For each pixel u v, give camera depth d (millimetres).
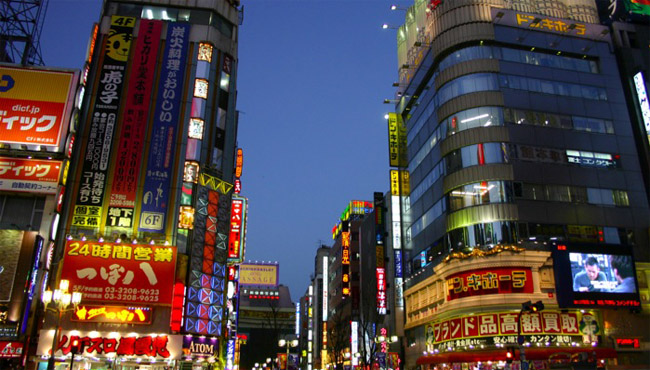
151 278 35219
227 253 40500
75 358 32844
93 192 37562
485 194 45000
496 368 41719
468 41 50188
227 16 47031
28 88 39156
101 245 35438
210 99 42969
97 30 42750
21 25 48500
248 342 125625
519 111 47938
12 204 36969
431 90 55219
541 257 41688
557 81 50438
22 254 34438
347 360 74062
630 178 48281
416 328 53781
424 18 59750
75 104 38969
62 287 24844
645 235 46281
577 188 46406
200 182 40062
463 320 42844
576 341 40062
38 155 37750
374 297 64312
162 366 35312
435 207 51344
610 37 54312
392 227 61469
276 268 139125
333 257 96812
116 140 39219
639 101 50344
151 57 42281
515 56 50406
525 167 45812
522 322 40250
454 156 48031
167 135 40094
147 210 37688
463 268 43156
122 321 34125
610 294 41188
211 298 37719
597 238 45031
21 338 32469
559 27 52688
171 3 45562
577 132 48750
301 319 124750
